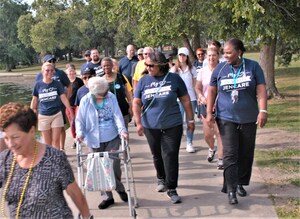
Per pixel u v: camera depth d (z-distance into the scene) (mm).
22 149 2602
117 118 5309
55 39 60188
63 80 8094
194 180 6297
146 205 5379
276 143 8102
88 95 5340
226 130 5148
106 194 5383
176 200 5383
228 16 11070
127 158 5219
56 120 7160
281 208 5004
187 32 14188
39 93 7051
